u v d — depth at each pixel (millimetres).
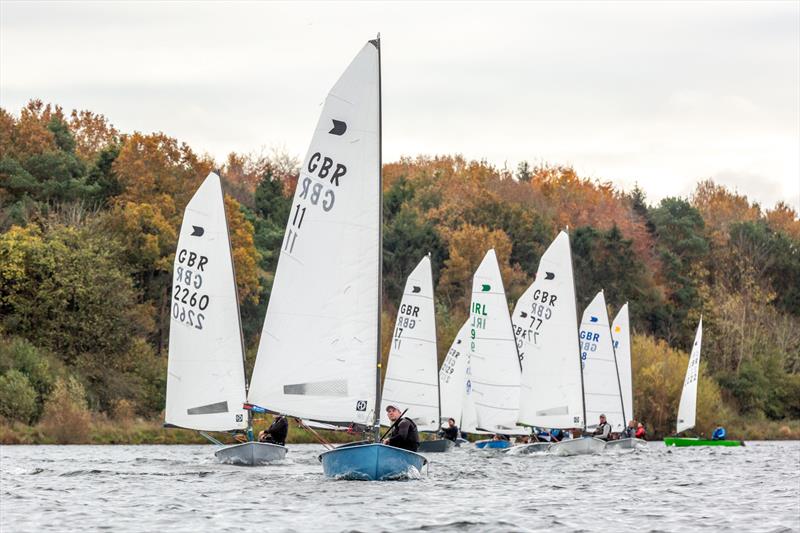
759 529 90812
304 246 116750
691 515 100188
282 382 116750
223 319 148125
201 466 150375
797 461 195125
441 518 93562
